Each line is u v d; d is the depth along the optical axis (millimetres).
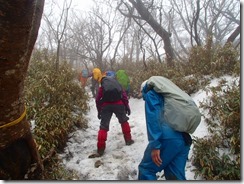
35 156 3025
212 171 3502
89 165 3959
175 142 2779
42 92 5199
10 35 1848
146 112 2887
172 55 10172
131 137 4762
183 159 2924
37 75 6035
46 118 4500
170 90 2928
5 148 2641
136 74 8406
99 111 4574
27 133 2818
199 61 6941
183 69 7188
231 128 4012
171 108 2820
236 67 5859
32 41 2268
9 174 2811
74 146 4570
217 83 5758
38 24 2322
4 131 2488
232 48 6617
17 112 2492
